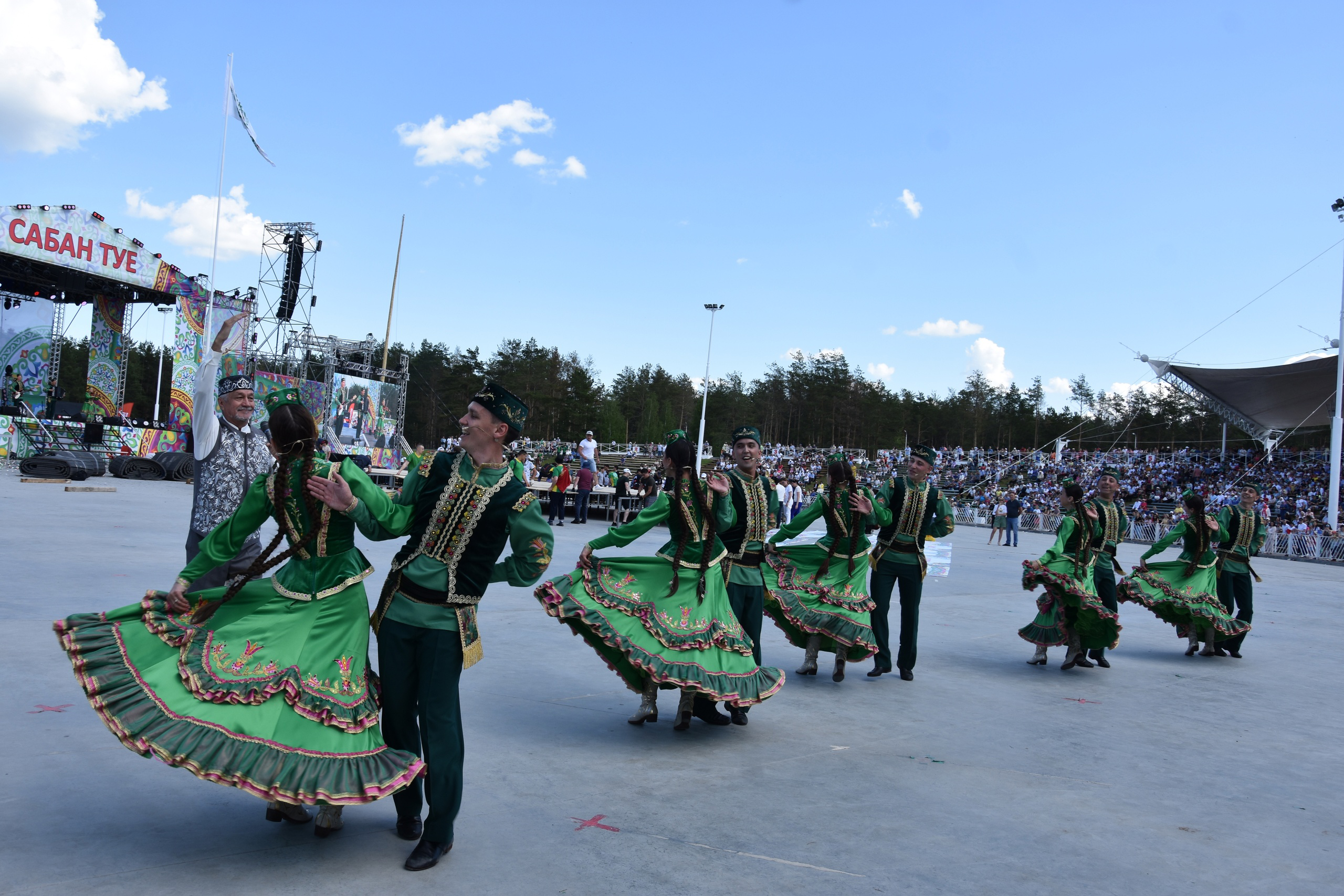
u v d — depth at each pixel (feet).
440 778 10.34
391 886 9.70
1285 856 12.39
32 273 83.66
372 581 30.66
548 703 18.21
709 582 17.53
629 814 12.36
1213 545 30.63
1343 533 96.02
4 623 20.10
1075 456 193.57
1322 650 32.65
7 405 87.92
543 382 289.53
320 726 10.18
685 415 367.45
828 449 297.53
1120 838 12.67
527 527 11.33
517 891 9.78
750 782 14.19
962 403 347.97
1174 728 19.70
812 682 22.39
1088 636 26.07
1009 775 15.39
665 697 19.63
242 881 9.59
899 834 12.30
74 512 45.55
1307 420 145.89
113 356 94.58
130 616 10.28
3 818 10.68
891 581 23.58
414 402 268.62
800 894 10.17
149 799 11.66
